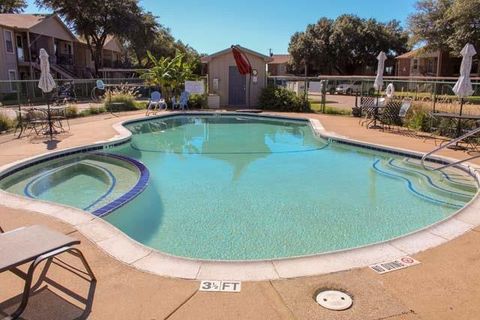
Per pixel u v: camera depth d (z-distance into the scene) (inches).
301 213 241.9
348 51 1932.8
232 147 444.8
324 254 148.4
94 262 141.7
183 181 308.0
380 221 229.5
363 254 148.8
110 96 736.3
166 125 605.9
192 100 764.6
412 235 167.2
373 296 120.6
